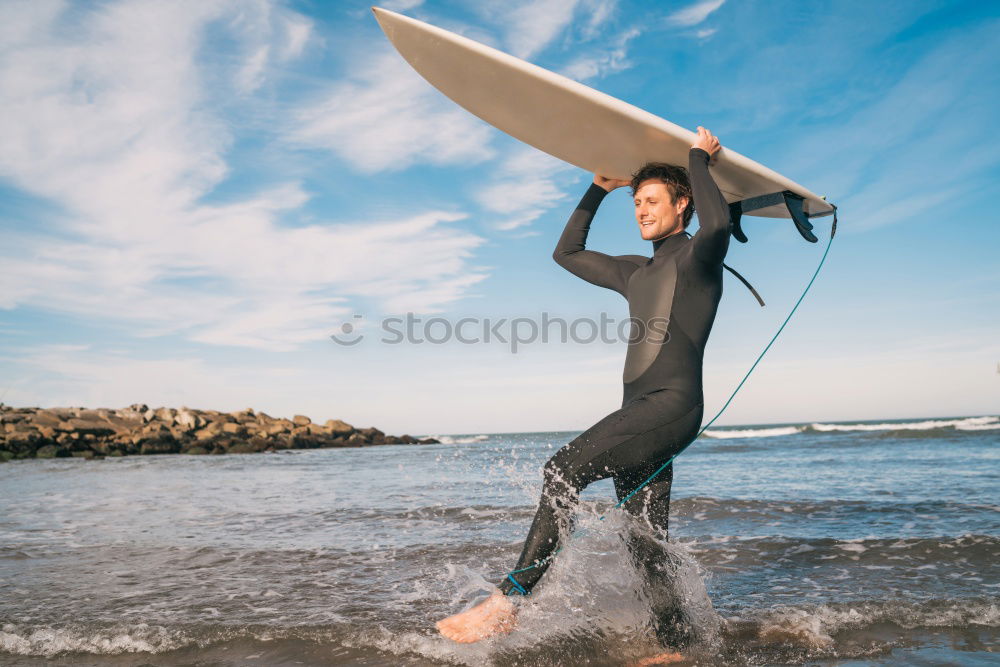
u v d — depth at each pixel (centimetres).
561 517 209
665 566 222
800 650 214
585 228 271
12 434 2370
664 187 234
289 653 221
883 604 255
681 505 539
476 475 909
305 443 2959
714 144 227
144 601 286
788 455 1266
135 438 2589
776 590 290
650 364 215
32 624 253
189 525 498
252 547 402
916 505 493
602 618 228
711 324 217
